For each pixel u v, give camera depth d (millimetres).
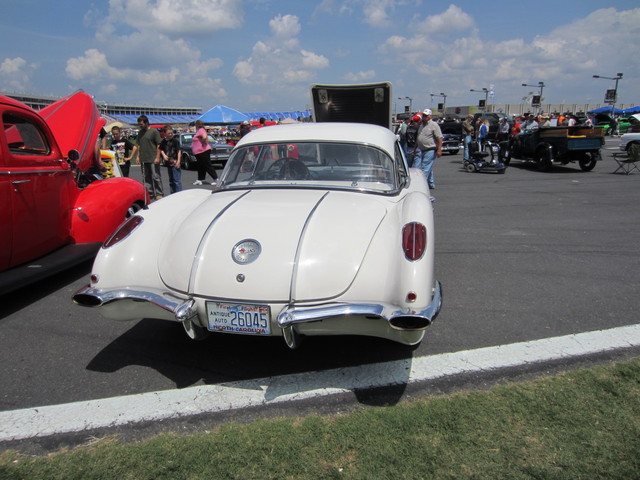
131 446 2303
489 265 5055
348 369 2992
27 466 2174
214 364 3113
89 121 5988
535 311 3793
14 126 4043
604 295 4102
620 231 6445
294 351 3256
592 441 2205
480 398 2596
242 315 2604
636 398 2531
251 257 2645
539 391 2635
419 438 2283
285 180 3645
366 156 3639
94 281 2869
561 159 13688
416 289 2508
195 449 2256
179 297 2717
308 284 2564
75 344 3430
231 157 3867
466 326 3551
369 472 2066
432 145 10188
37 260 4316
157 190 9523
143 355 3254
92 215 4922
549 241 5992
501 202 8930
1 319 3889
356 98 9641
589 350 3098
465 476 2021
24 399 2740
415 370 2941
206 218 3006
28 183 4094
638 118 35125
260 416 2533
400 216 2910
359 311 2480
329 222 2844
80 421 2521
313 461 2148
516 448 2180
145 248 2971
